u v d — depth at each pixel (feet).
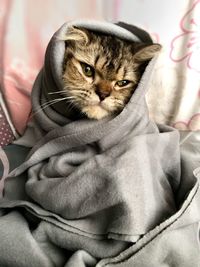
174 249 0.65
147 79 0.75
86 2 0.94
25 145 0.93
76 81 0.75
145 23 0.93
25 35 0.97
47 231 0.70
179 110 0.98
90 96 0.73
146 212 0.67
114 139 0.75
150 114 1.01
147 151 0.74
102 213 0.70
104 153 0.74
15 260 0.67
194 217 0.67
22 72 0.98
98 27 0.77
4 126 0.97
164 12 0.92
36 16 0.96
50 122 0.82
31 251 0.67
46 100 0.83
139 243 0.64
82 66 0.75
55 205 0.71
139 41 0.80
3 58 0.97
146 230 0.66
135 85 0.77
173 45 0.94
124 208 0.65
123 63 0.75
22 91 1.00
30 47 0.97
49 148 0.80
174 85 0.97
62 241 0.70
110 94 0.74
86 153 0.78
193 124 1.00
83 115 0.78
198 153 0.91
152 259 0.64
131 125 0.76
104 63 0.75
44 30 0.97
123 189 0.66
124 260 0.64
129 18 0.94
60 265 0.70
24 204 0.73
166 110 1.00
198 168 0.80
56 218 0.71
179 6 0.91
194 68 0.95
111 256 0.66
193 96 0.97
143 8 0.93
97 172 0.70
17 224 0.71
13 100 0.99
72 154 0.78
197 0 0.90
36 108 0.84
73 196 0.70
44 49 0.98
